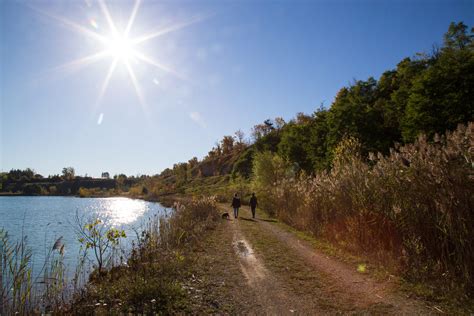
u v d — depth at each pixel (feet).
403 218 26.61
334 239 38.22
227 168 326.65
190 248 34.71
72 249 48.93
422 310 17.65
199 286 22.09
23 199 301.22
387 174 29.86
